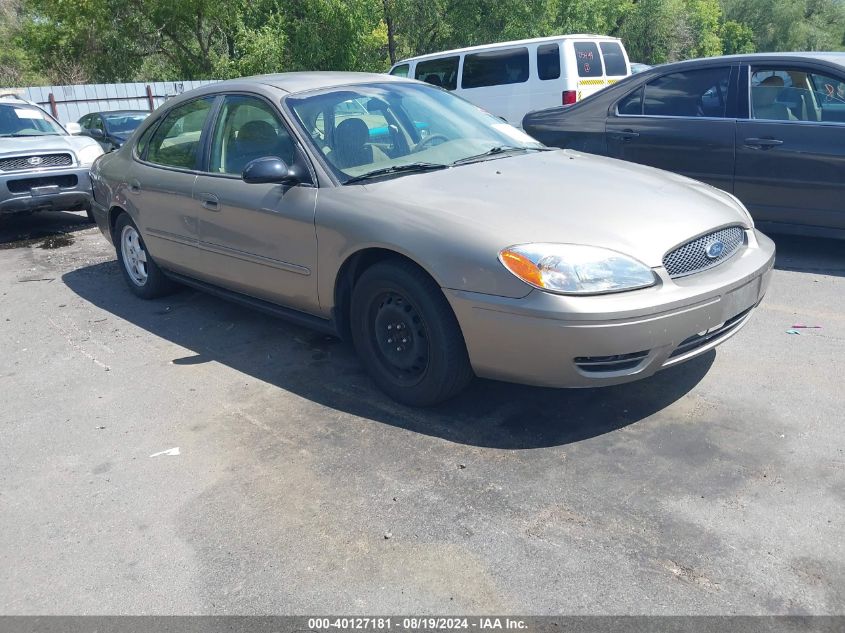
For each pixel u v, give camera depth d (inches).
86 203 335.3
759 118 225.8
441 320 129.1
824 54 223.8
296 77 179.0
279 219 154.8
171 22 1000.9
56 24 1063.6
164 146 199.9
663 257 122.6
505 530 104.9
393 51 1066.7
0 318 217.0
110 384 164.7
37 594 98.9
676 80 245.6
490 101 491.2
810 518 103.6
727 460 119.2
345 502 114.3
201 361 174.2
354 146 155.9
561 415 137.1
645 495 111.1
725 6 2333.9
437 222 128.9
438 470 121.3
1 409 155.9
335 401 148.4
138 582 99.8
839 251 235.6
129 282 227.0
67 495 121.9
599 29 1264.8
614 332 115.6
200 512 114.4
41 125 362.0
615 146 259.3
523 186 139.9
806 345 162.6
